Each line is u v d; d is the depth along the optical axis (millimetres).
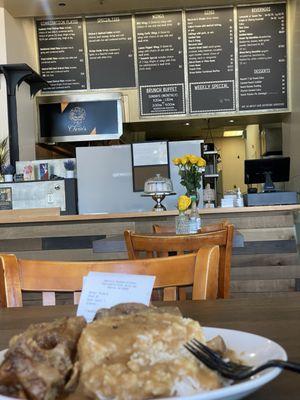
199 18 5645
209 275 1040
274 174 3914
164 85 5734
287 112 5676
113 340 384
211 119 6160
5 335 768
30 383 389
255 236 3400
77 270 1066
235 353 495
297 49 5281
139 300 652
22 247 3695
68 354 405
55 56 5754
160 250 1607
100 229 3639
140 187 4918
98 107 5586
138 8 5539
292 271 3305
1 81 4922
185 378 380
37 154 5734
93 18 5699
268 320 792
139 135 7512
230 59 5676
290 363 418
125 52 5719
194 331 415
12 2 5008
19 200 4734
